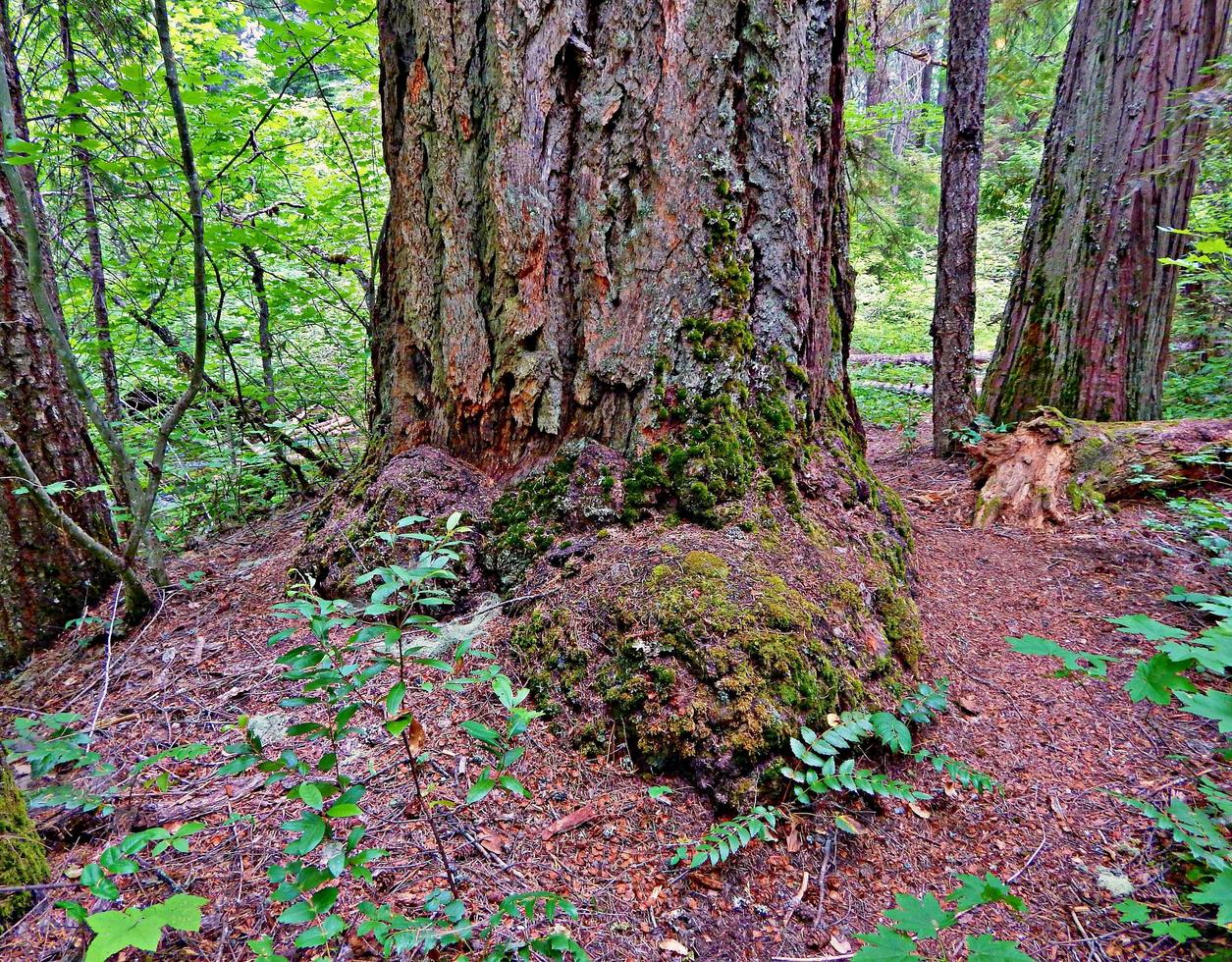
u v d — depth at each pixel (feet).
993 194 25.90
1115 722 7.85
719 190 8.64
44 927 4.87
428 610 8.77
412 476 9.61
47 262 11.30
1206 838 5.73
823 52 9.43
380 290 10.67
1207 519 11.35
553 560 8.43
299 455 19.76
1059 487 13.78
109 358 15.29
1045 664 8.99
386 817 5.96
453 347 9.68
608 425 9.11
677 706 6.52
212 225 13.43
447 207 9.36
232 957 4.71
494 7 8.48
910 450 21.50
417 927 4.58
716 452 8.53
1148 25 14.40
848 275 11.28
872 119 24.50
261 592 10.49
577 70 8.61
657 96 8.46
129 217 15.84
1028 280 17.26
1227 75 12.76
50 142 10.54
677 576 7.45
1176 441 13.47
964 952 5.23
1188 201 15.17
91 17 12.92
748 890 5.60
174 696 7.99
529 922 5.07
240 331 19.24
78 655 9.82
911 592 9.86
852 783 6.06
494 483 9.65
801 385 9.35
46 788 5.57
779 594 7.30
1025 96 28.48
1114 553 11.86
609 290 8.87
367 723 7.02
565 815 6.13
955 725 7.75
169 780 6.51
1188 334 23.07
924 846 6.20
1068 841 6.25
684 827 6.02
